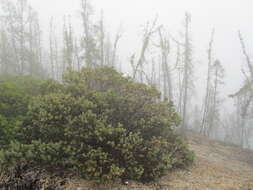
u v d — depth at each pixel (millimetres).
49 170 4836
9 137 5320
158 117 6473
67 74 7074
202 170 6926
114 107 6246
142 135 6246
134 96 6711
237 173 7527
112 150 5316
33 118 5730
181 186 5348
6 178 4168
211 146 13031
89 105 5719
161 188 5090
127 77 7449
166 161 5543
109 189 4723
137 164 5383
